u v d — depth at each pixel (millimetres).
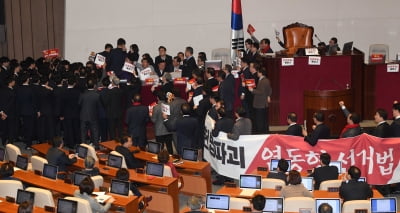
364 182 9422
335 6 20781
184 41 20766
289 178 9438
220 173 12531
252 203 8406
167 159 10930
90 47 20391
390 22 20891
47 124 14984
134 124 13828
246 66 15266
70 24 20203
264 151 12062
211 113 13008
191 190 11766
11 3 19359
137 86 15039
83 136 14727
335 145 11781
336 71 15242
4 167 9953
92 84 14570
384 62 15852
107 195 9508
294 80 15281
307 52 15242
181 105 13062
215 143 12539
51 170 10531
